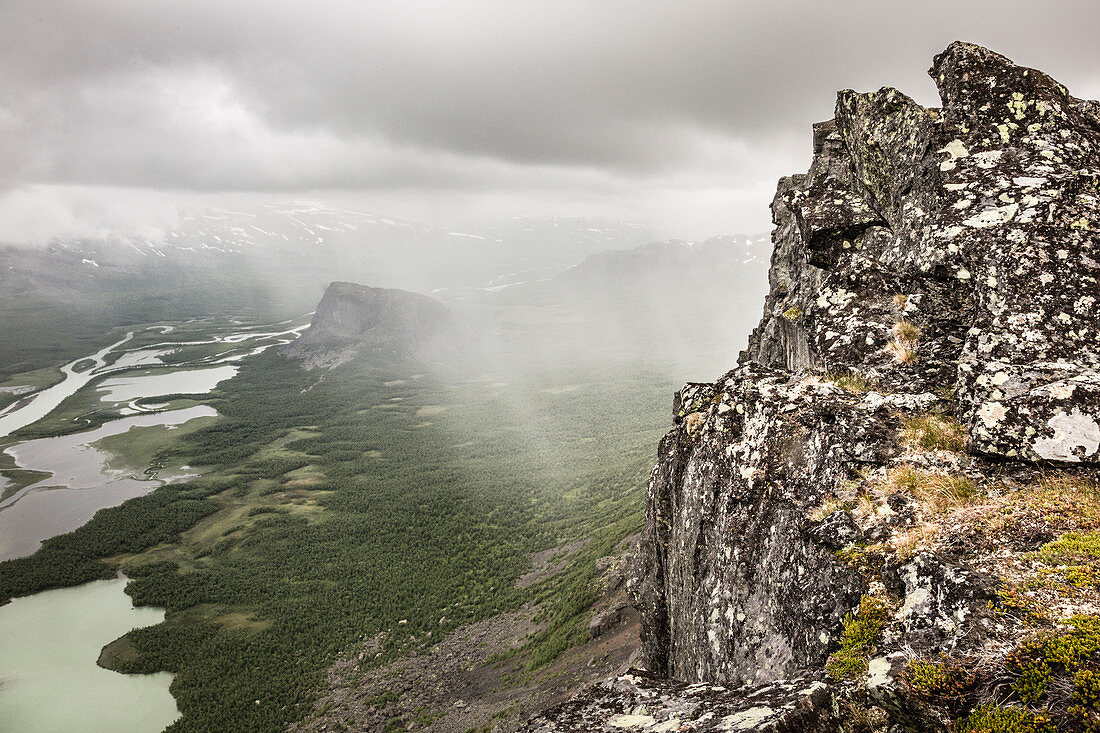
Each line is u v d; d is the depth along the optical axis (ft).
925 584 26.78
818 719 21.83
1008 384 37.06
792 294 92.68
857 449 40.73
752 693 24.00
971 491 33.68
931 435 39.11
